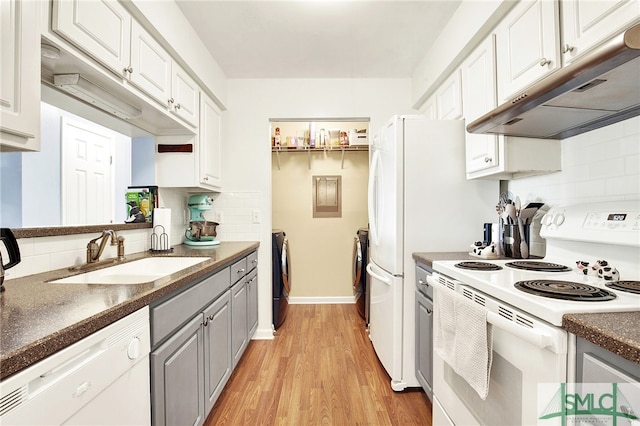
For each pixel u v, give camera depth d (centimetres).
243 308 210
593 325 63
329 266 369
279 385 187
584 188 139
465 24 170
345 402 170
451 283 122
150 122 186
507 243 157
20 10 79
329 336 264
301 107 267
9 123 76
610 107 109
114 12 124
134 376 85
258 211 267
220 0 171
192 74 199
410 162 181
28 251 115
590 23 102
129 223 184
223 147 268
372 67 250
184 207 254
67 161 157
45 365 57
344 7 179
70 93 129
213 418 157
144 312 90
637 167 116
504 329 84
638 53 71
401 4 176
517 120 125
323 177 368
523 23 132
